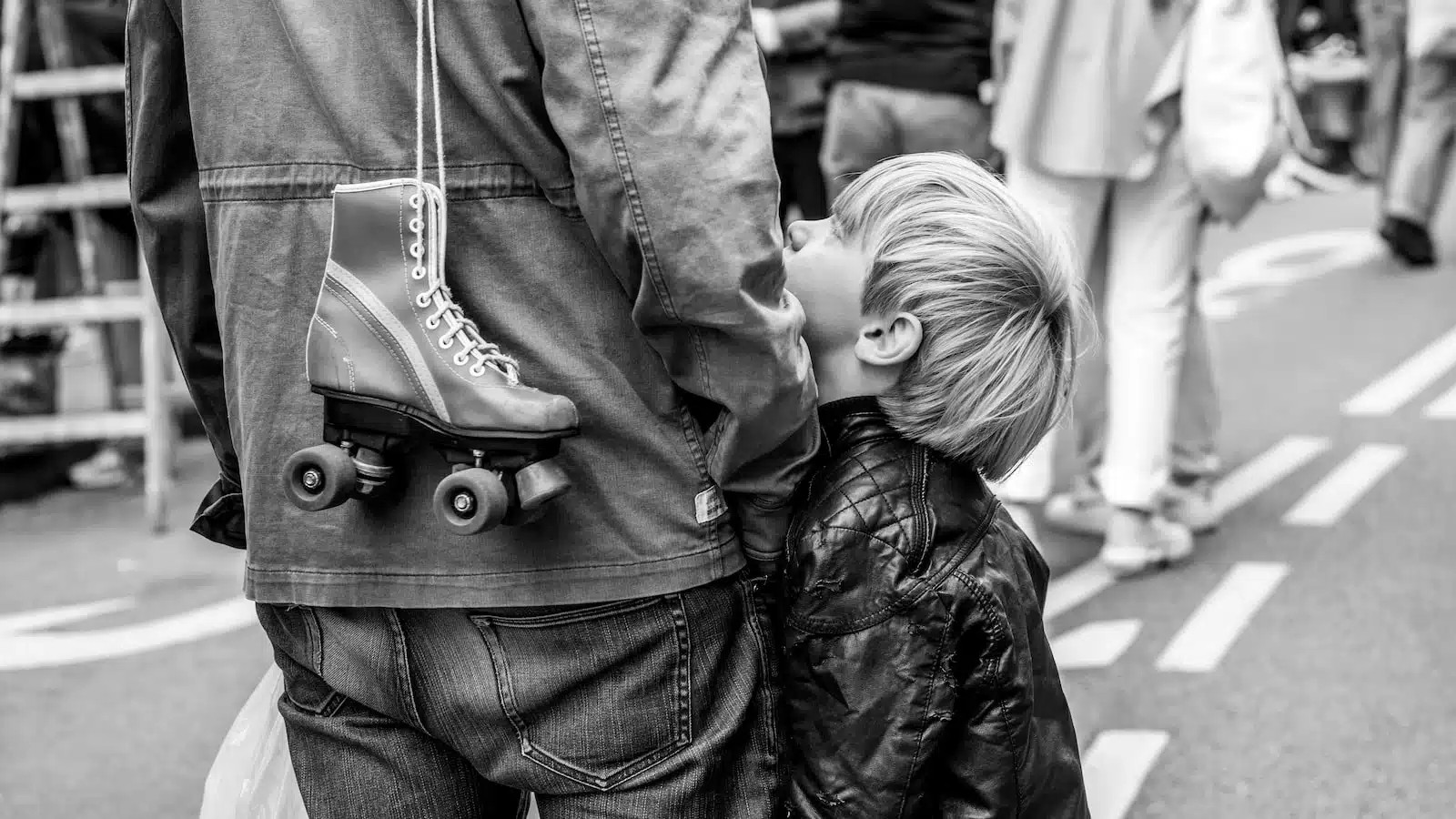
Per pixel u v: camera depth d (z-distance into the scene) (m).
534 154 1.54
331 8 1.56
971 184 1.82
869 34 5.02
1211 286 9.15
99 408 6.89
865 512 1.72
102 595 4.96
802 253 1.84
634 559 1.61
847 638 1.70
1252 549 4.84
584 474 1.59
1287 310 8.32
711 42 1.47
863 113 5.01
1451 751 3.41
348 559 1.62
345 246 1.53
